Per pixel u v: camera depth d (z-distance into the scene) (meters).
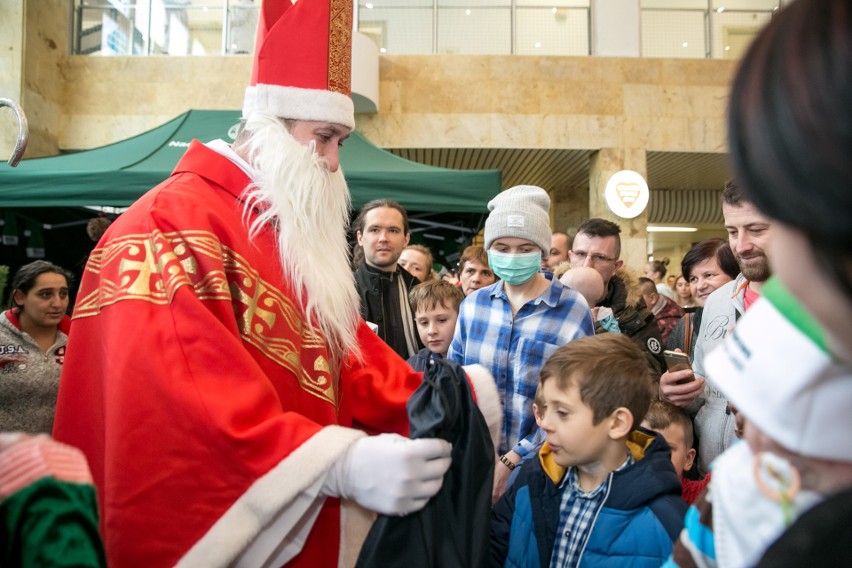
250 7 7.25
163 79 7.02
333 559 1.12
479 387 1.26
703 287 2.50
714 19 7.34
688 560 0.59
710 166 8.27
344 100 1.35
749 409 0.43
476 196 3.83
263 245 1.20
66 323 2.69
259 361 1.09
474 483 1.04
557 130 7.06
